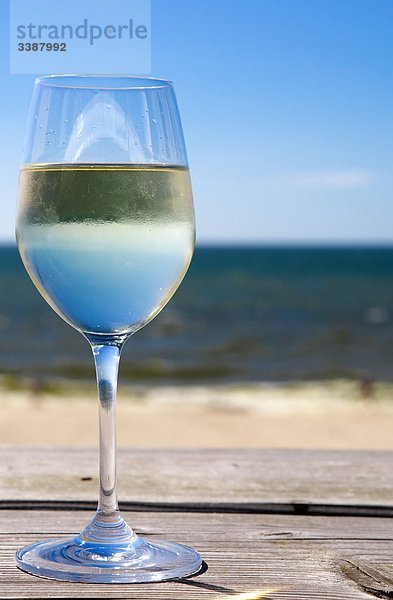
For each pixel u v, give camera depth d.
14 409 6.61
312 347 12.48
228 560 0.60
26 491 0.71
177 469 0.77
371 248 76.25
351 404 7.06
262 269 36.97
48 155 0.58
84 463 0.78
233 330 14.91
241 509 0.69
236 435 5.64
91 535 0.60
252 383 8.67
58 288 0.58
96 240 0.57
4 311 18.58
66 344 12.82
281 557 0.60
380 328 15.17
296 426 5.98
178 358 11.16
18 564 0.58
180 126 0.62
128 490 0.72
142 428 5.84
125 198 0.57
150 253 0.58
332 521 0.67
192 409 6.72
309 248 77.88
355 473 0.76
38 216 0.58
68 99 0.59
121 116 0.58
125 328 0.60
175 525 0.66
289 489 0.72
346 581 0.57
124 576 0.56
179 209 0.59
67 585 0.56
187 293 23.84
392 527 0.66
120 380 8.87
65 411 6.51
